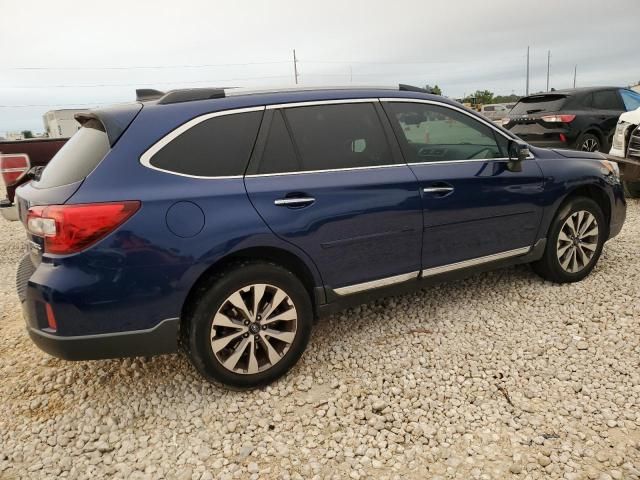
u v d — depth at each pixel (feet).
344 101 10.49
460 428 8.38
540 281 14.23
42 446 8.45
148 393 9.77
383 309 13.03
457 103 12.14
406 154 10.97
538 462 7.57
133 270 8.16
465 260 11.84
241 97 9.59
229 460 7.93
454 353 10.76
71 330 8.11
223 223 8.68
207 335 8.87
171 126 8.77
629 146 23.81
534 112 32.63
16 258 19.90
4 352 11.66
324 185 9.66
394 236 10.55
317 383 9.92
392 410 8.98
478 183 11.61
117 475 7.72
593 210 13.75
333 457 7.92
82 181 8.13
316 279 9.86
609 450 7.73
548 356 10.47
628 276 14.30
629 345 10.67
